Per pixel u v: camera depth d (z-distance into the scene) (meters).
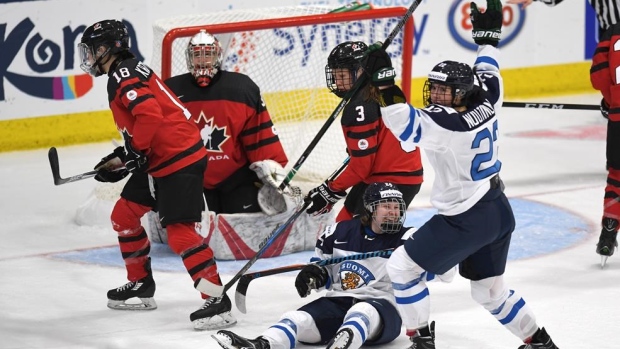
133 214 14.95
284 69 26.31
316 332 12.93
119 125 14.29
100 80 30.47
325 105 27.52
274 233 14.20
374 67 11.31
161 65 18.69
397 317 12.95
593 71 17.41
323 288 13.30
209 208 18.56
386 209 12.91
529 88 36.75
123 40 14.29
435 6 34.62
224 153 18.02
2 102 28.98
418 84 34.88
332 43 27.16
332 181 14.80
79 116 30.28
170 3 31.00
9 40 28.77
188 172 14.15
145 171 14.09
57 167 14.73
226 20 21.19
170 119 14.17
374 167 15.36
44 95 29.58
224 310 14.20
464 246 11.83
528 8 36.03
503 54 35.91
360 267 13.08
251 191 18.38
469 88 11.74
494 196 11.89
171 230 14.28
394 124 11.38
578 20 37.19
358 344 12.28
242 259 17.98
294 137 25.42
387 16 21.27
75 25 29.67
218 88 17.84
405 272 12.11
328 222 18.56
